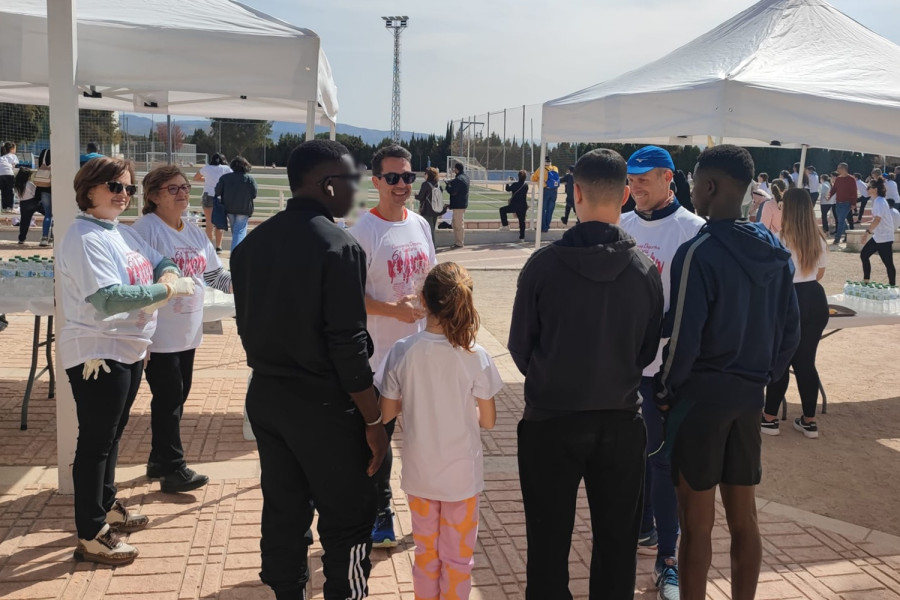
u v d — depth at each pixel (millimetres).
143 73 4039
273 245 2559
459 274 2873
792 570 3676
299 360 2564
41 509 3918
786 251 2889
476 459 2980
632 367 2662
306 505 2779
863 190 21781
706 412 2826
